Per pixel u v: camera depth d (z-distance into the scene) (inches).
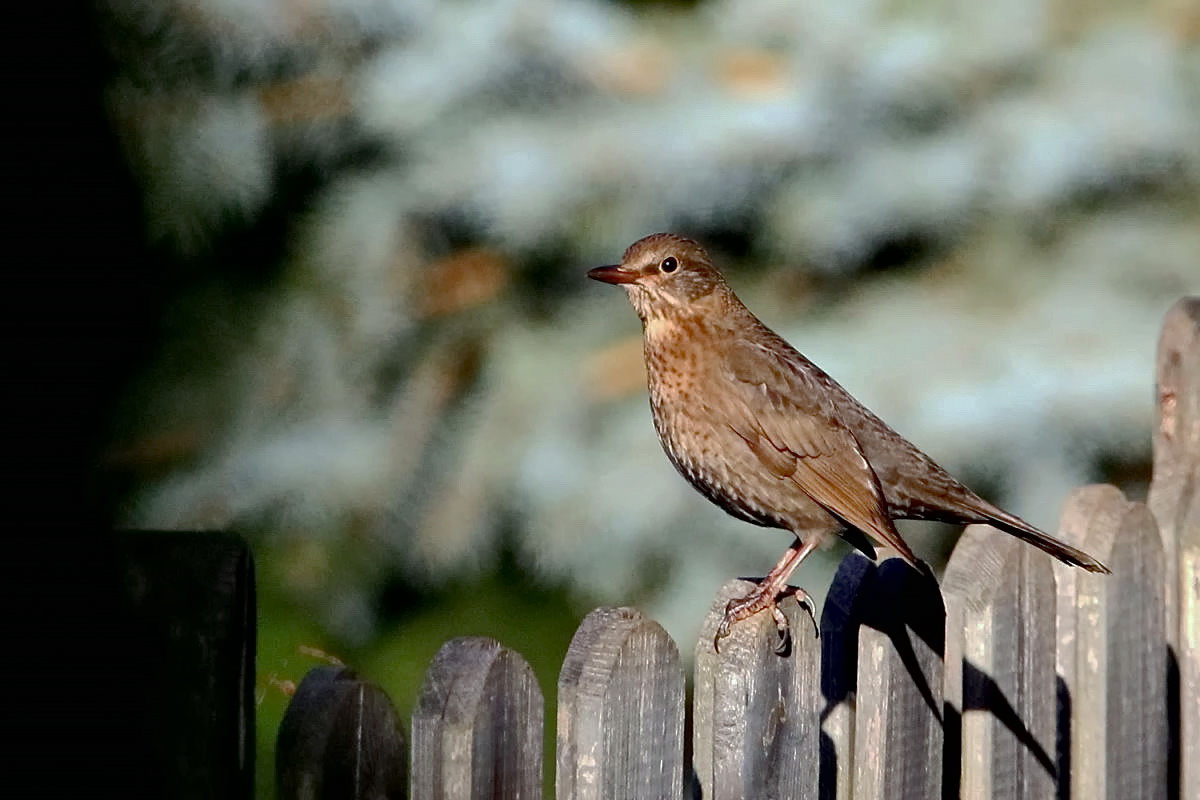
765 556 504.7
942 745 243.3
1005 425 485.4
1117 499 270.7
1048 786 255.3
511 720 189.3
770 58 541.0
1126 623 267.3
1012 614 247.1
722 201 518.9
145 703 173.0
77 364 342.0
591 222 518.3
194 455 513.3
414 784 185.0
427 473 518.9
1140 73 542.9
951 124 540.4
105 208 463.8
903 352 511.5
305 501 503.8
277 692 420.5
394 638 523.2
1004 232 547.2
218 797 173.5
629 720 198.2
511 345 530.0
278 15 492.7
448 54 519.8
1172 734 283.3
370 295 529.3
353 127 531.8
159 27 474.9
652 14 562.6
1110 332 519.8
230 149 499.5
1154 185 554.6
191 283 522.3
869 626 235.0
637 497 495.5
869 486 313.9
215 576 173.2
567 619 533.6
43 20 409.1
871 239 534.6
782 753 219.8
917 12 547.8
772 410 319.9
